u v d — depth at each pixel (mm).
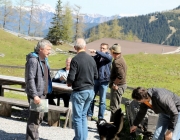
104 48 8555
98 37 113688
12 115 9391
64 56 44000
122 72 8039
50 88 6508
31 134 6180
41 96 6113
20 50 48875
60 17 94312
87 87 6285
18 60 39531
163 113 5293
